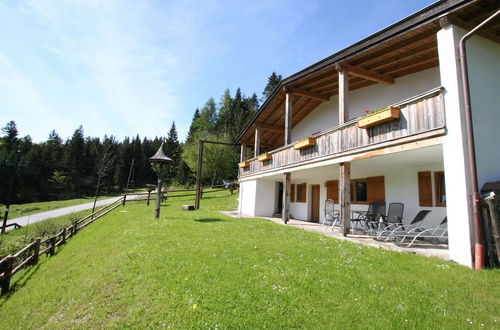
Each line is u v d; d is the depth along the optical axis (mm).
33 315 3805
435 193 7469
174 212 15055
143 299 3623
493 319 2844
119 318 3240
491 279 3832
